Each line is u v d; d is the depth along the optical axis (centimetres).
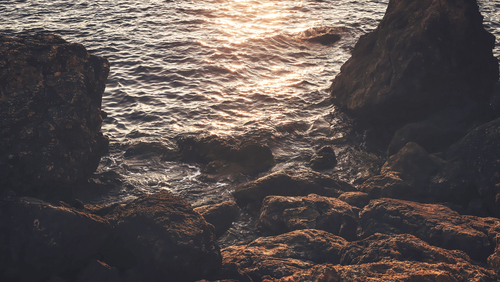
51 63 1053
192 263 736
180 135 1511
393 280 672
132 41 2334
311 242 881
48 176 876
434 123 1411
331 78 2058
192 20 2720
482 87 1459
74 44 1138
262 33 2562
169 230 752
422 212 976
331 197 1156
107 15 2748
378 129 1595
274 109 1744
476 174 1127
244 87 1923
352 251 816
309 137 1568
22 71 995
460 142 1230
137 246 737
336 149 1487
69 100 1024
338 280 707
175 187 1248
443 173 1179
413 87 1483
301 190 1183
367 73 1641
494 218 964
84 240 698
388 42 1573
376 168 1353
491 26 2752
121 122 1597
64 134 982
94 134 1110
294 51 2361
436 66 1443
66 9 2852
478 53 1444
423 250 777
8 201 713
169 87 1877
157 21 2673
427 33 1445
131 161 1361
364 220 1007
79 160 1003
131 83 1891
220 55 2212
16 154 866
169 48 2264
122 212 796
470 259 787
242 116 1683
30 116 940
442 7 1464
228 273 776
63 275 693
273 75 2069
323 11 3075
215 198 1204
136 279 716
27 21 2589
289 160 1417
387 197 1147
